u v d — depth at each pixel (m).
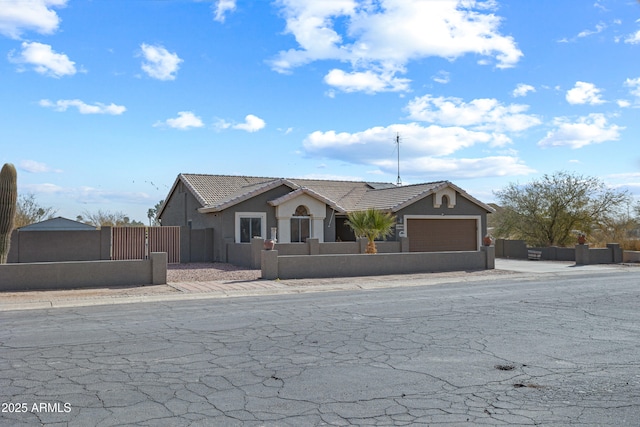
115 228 26.20
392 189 35.62
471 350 8.65
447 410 5.92
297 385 6.82
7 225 17.19
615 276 22.34
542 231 36.25
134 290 16.73
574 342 9.23
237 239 27.89
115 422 5.57
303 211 29.72
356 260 21.48
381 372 7.39
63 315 12.41
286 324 10.93
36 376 7.21
